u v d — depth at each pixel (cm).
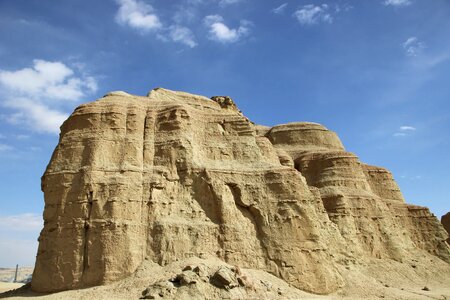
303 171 5669
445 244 5747
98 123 4044
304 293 3488
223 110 5744
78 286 3319
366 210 5356
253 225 3931
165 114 4319
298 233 3891
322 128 6431
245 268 3616
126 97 4450
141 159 3997
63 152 3934
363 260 4841
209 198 3956
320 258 3841
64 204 3659
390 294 3894
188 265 3150
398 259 5119
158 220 3688
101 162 3831
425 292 4203
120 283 3228
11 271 16900
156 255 3500
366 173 6222
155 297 2759
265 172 4212
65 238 3516
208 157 4294
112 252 3406
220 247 3700
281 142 6288
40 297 3166
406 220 5956
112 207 3575
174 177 3984
